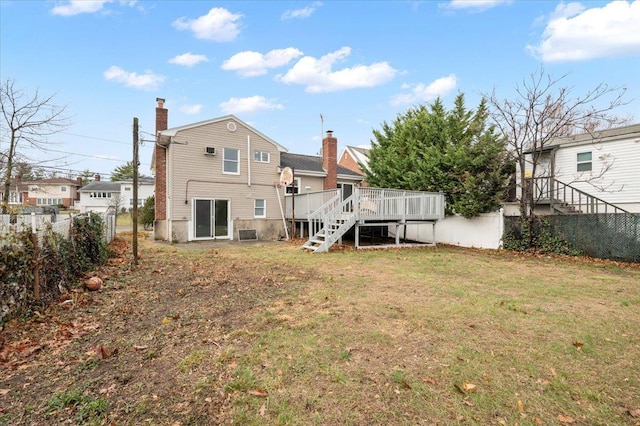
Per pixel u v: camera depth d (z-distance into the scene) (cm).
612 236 1006
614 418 236
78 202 4584
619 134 1224
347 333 387
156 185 1537
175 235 1460
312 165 1989
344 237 1745
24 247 444
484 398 258
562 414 240
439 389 270
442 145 1542
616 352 342
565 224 1118
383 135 1942
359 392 265
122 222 2978
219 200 1579
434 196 1347
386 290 596
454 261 964
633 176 1203
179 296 553
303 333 386
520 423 230
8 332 383
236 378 286
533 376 292
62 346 354
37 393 265
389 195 1260
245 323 423
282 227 1733
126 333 391
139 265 840
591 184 1303
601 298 554
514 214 1457
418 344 357
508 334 388
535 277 732
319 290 594
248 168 1650
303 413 240
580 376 292
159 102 1534
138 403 251
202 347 350
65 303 496
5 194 1444
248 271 772
